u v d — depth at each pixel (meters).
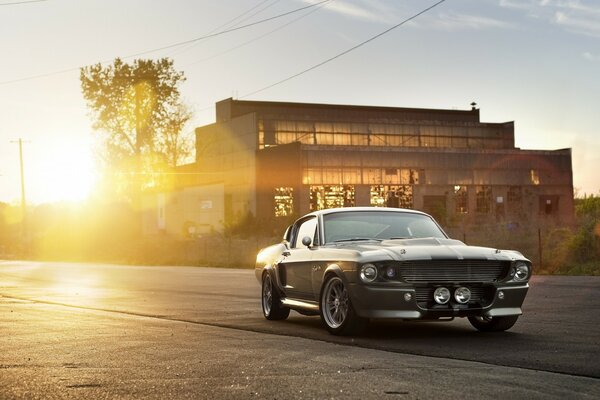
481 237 35.03
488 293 9.77
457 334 10.07
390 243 10.41
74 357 8.43
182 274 30.05
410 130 85.94
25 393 6.44
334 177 71.25
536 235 34.78
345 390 6.31
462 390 6.23
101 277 28.73
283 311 12.30
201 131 87.06
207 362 7.91
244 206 79.12
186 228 78.44
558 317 11.84
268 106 85.12
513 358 7.88
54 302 16.72
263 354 8.42
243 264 38.72
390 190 73.19
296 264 11.31
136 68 76.19
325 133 81.94
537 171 79.12
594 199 58.00
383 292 9.48
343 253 10.11
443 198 75.25
